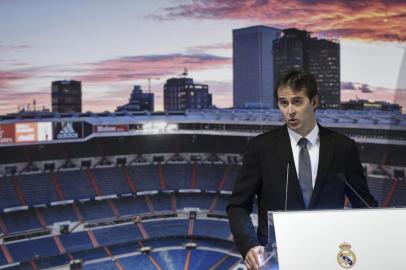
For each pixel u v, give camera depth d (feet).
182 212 50.60
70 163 47.73
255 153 6.36
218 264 45.29
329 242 3.75
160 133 42.06
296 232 3.80
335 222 3.85
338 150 6.07
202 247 48.42
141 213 50.08
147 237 48.80
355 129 37.55
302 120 5.70
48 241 45.98
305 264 3.65
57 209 47.47
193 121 41.34
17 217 45.37
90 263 45.21
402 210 3.91
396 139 22.12
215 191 49.78
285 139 6.24
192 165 50.55
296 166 6.10
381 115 36.55
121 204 50.03
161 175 50.72
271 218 3.90
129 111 40.81
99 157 48.93
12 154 44.19
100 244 47.09
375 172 39.04
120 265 45.27
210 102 40.78
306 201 5.92
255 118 40.47
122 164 50.01
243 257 5.20
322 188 5.88
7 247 44.01
